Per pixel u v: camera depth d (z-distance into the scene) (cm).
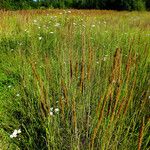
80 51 469
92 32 691
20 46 637
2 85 512
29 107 394
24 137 356
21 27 841
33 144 340
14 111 410
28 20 898
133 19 1488
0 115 396
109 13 1883
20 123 382
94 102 332
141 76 425
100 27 825
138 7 2833
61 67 375
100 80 362
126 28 896
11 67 570
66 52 424
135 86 381
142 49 539
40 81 297
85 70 381
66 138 306
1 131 365
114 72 280
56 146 294
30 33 738
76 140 282
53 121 327
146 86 384
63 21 839
